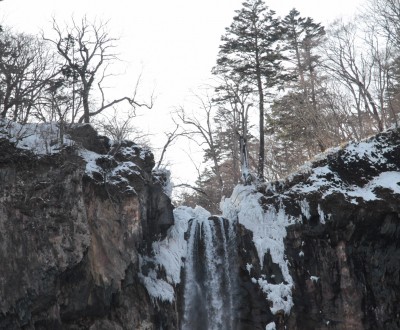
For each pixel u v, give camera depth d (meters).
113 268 32.28
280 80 53.72
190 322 37.84
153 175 38.38
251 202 40.72
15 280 28.25
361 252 38.84
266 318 38.16
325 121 52.88
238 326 38.62
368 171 40.97
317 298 38.47
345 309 38.22
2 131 30.25
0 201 28.53
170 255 37.97
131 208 33.78
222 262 40.09
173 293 36.34
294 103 54.50
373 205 38.56
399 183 39.69
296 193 40.09
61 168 30.53
